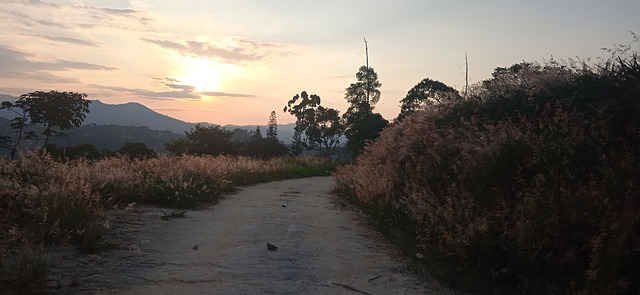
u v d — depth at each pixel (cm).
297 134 7500
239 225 830
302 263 604
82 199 703
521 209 543
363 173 1205
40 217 602
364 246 722
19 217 611
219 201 1155
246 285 499
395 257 661
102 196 866
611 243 433
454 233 600
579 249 480
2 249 468
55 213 615
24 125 4247
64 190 696
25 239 508
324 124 7244
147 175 1140
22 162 878
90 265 524
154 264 552
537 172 604
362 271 585
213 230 772
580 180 559
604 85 664
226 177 1490
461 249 566
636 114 589
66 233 586
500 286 527
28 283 419
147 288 470
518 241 511
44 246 563
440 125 931
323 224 894
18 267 445
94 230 614
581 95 684
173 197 1006
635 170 495
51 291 438
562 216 502
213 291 472
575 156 584
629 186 467
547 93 746
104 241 621
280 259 613
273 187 1694
